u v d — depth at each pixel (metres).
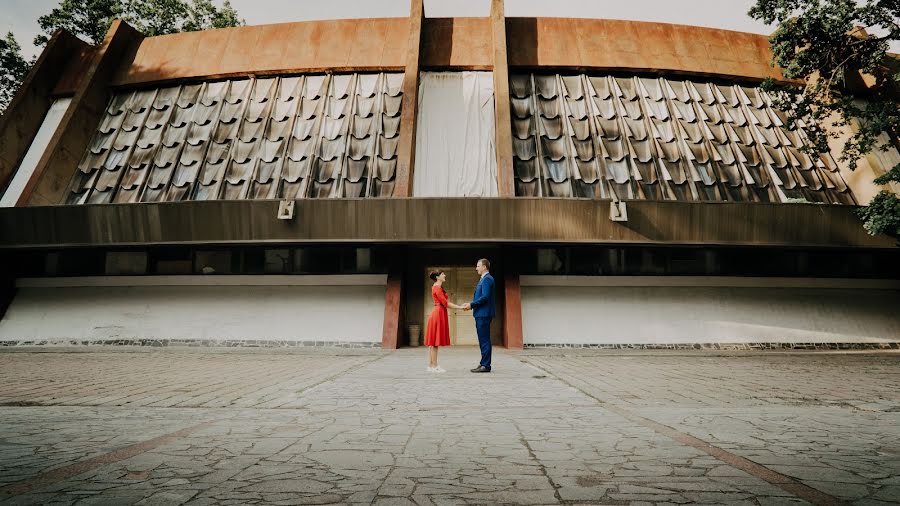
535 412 4.59
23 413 4.67
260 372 8.50
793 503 2.13
